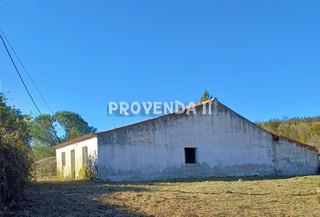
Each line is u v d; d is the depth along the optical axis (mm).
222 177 18031
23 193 7879
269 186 12453
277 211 7848
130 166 15828
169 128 17422
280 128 33688
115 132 15703
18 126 8812
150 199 9117
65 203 8164
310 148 22141
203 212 7715
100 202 8461
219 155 18984
